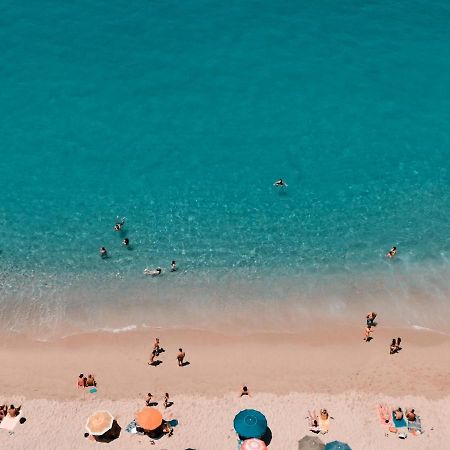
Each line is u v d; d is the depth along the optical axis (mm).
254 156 50875
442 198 48250
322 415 33438
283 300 41188
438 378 36000
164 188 48406
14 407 33906
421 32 62750
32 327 39281
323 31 62312
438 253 44281
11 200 47156
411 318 40031
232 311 40500
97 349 37906
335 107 55125
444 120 54531
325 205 47500
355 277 42656
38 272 42656
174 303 40969
